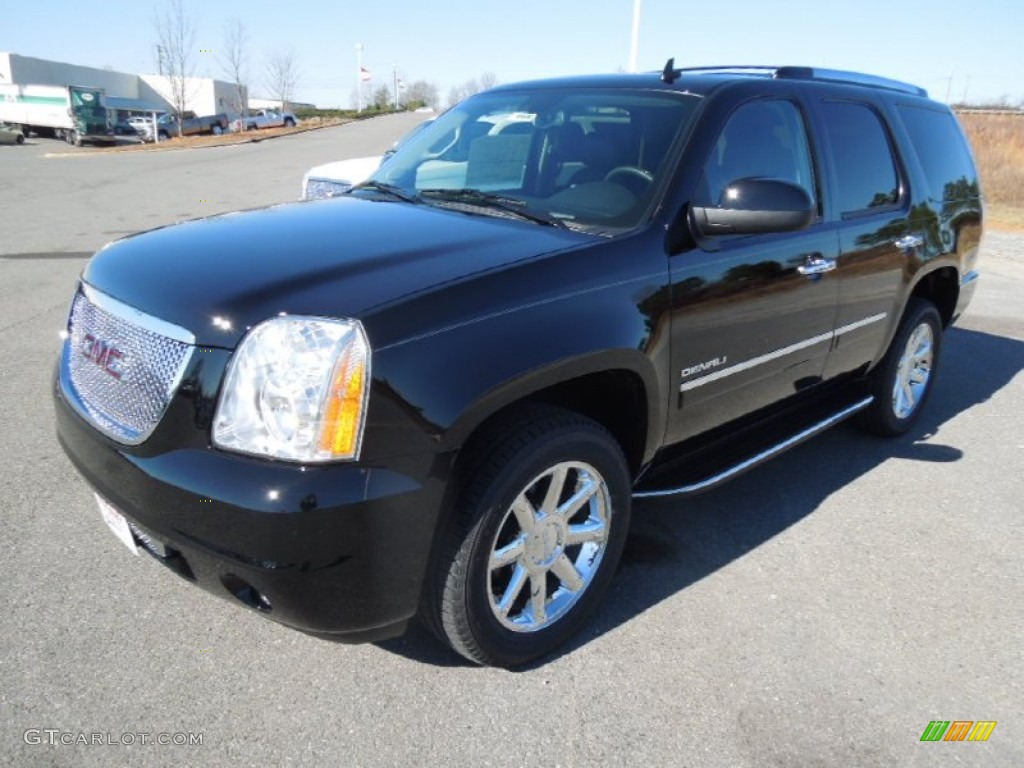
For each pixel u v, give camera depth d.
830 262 3.57
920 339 4.71
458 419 2.21
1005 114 31.58
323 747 2.30
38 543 3.24
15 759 2.19
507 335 2.33
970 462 4.53
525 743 2.35
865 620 3.02
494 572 2.57
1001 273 10.94
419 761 2.27
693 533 3.62
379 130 48.69
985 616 3.09
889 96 4.30
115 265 2.64
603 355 2.55
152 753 2.24
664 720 2.47
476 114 3.85
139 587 2.99
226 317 2.17
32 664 2.56
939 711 2.56
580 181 3.13
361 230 2.78
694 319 2.91
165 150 33.16
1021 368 6.51
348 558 2.12
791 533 3.65
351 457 2.09
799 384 3.71
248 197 16.17
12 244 10.41
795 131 3.54
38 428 4.38
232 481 2.07
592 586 2.81
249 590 2.19
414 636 2.81
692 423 3.12
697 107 3.16
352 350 2.10
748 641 2.86
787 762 2.33
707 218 2.87
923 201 4.36
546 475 2.53
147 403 2.27
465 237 2.68
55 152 33.25
